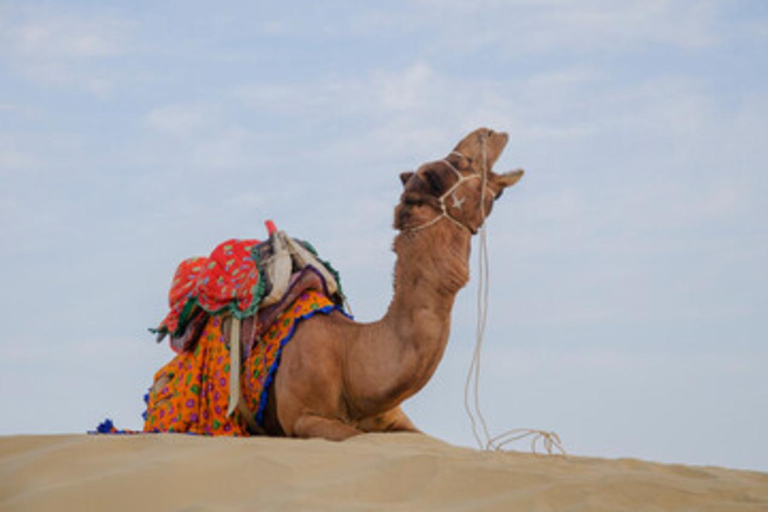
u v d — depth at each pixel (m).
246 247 8.23
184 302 8.12
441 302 7.31
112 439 5.26
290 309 7.82
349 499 4.30
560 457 5.41
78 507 4.42
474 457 5.02
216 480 4.60
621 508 4.02
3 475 4.84
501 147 7.61
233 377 7.66
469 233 7.42
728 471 5.18
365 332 7.61
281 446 5.06
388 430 7.91
